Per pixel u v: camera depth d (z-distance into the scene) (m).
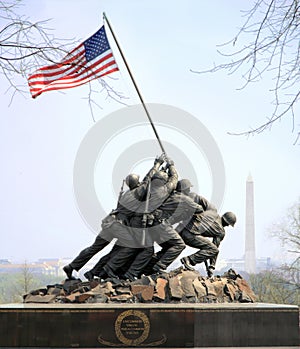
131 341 42.75
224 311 43.78
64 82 44.78
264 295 109.44
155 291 45.56
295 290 107.81
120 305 43.97
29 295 46.59
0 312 43.09
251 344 43.84
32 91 44.50
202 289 46.66
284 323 44.47
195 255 49.50
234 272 50.16
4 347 42.78
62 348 42.62
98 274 50.00
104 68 49.12
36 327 42.94
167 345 42.88
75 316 42.91
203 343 43.16
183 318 43.19
